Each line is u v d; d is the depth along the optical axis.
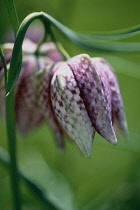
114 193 0.37
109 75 0.26
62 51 0.28
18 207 0.28
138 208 0.36
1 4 0.40
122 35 0.28
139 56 0.47
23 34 0.24
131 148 0.35
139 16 0.52
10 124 0.26
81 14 0.51
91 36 0.29
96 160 0.45
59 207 0.32
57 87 0.25
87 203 0.39
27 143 0.43
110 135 0.24
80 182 0.43
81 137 0.25
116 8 0.51
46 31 0.28
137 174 0.37
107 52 0.30
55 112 0.25
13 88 0.25
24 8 0.40
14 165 0.27
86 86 0.25
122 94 0.48
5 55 0.29
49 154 0.43
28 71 0.28
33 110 0.29
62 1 0.41
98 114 0.25
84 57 0.25
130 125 0.48
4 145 0.45
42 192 0.32
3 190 0.39
